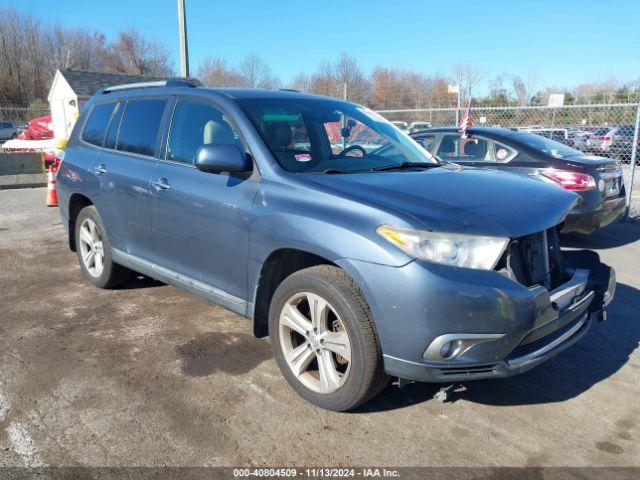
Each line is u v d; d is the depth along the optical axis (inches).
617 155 573.3
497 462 105.9
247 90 159.2
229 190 135.4
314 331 120.2
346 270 109.6
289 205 121.6
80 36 2240.4
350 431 114.7
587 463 105.9
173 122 160.4
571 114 767.1
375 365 110.4
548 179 256.2
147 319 173.2
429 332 102.1
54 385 131.1
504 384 136.0
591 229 267.1
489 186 127.3
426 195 116.0
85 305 185.3
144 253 169.8
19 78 2037.4
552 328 113.5
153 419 117.6
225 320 173.0
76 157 199.6
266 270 129.3
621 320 179.0
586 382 137.7
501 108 428.5
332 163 141.0
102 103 199.0
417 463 105.2
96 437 111.1
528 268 114.1
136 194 165.3
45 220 341.4
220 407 122.8
